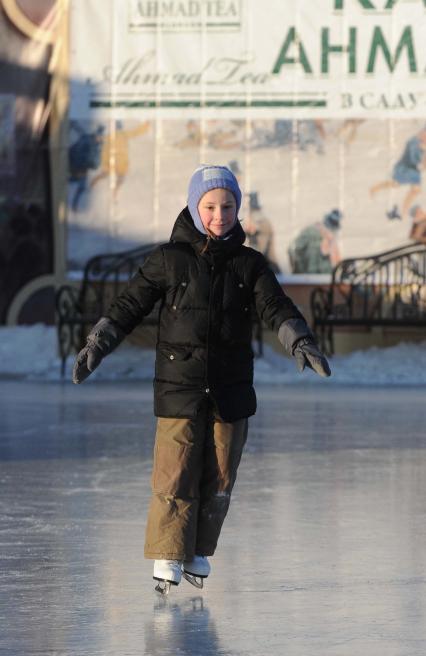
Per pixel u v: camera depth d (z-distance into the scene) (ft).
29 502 60.23
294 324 39.81
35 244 151.64
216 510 41.65
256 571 45.68
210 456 41.45
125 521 55.57
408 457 76.18
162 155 150.30
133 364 143.23
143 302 41.29
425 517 56.95
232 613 39.34
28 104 151.23
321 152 149.18
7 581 43.86
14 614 39.09
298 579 44.39
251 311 41.57
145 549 41.45
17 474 68.74
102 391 121.19
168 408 40.93
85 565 46.60
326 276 148.97
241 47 148.97
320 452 77.97
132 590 42.55
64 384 130.21
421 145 148.46
